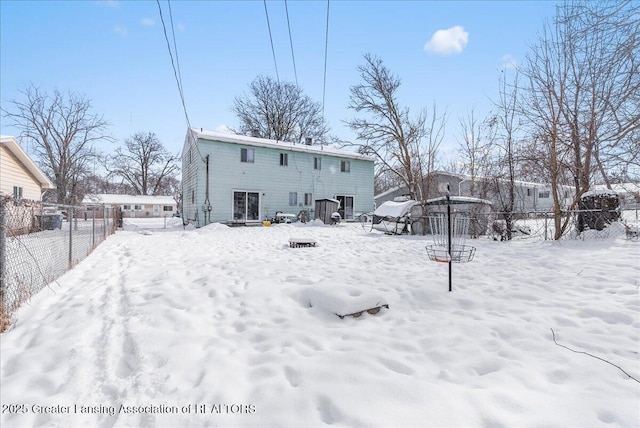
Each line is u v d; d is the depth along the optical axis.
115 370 2.50
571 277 4.78
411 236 11.98
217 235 12.74
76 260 6.95
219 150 17.92
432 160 15.95
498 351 2.61
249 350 2.74
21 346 2.89
